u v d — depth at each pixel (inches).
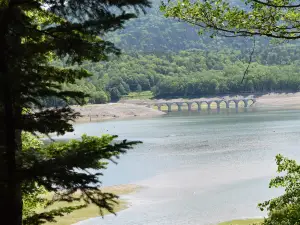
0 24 190.1
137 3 187.6
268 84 6894.7
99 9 190.2
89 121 4574.3
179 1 389.7
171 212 1058.7
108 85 7135.8
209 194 1211.2
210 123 3585.1
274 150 1939.0
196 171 1560.0
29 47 200.1
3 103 197.8
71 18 199.0
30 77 196.1
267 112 4677.7
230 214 1007.6
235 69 7623.0
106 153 208.1
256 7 380.8
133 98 7037.4
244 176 1414.9
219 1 381.4
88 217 1014.4
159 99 7194.9
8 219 191.0
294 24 385.7
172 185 1359.5
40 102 207.3
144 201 1176.8
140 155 2022.6
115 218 1017.5
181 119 4347.9
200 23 398.6
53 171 187.6
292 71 7440.9
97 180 197.9
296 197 385.4
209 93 7268.7
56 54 208.1
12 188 191.6
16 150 220.5
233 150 2005.4
